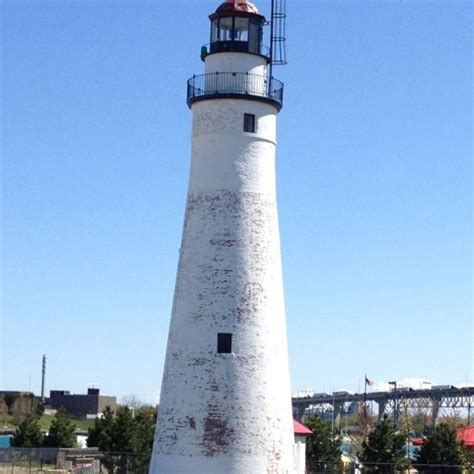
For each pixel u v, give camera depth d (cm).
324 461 9788
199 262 5206
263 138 5312
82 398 18825
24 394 17650
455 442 8956
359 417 17425
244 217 5216
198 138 5331
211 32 5428
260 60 5381
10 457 8962
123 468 8912
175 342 5206
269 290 5219
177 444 5081
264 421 5081
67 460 9050
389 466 9019
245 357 5103
